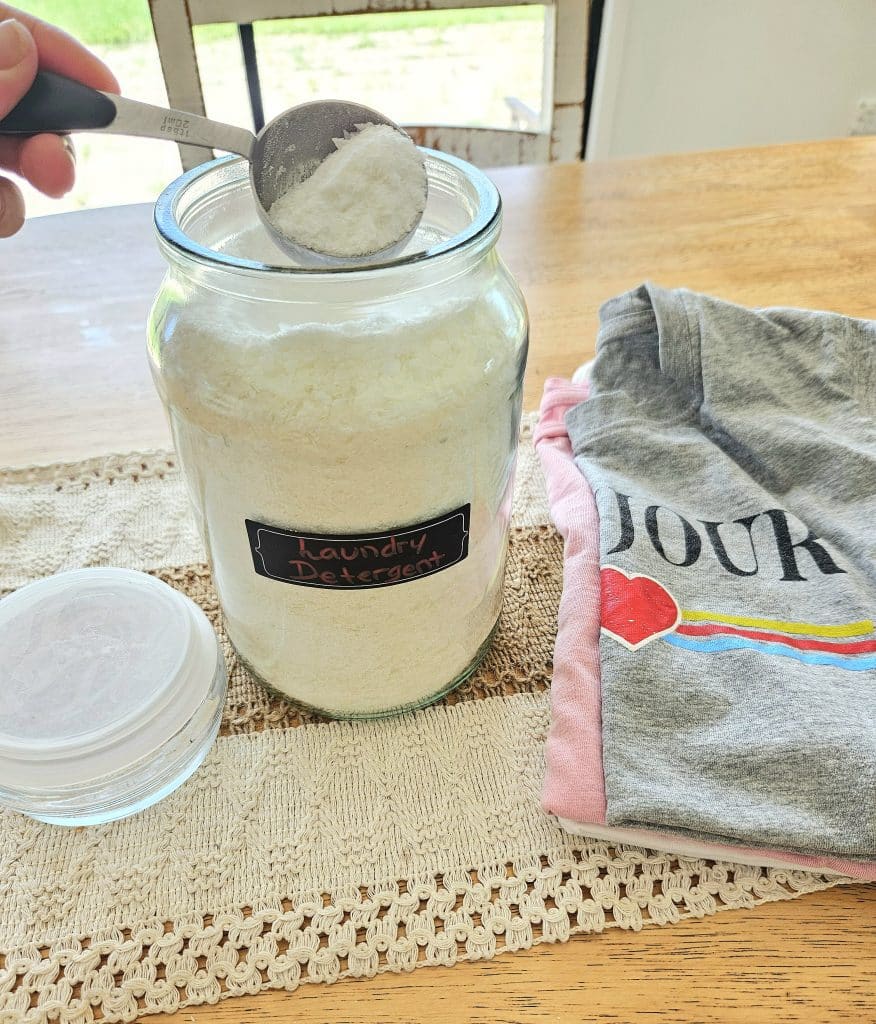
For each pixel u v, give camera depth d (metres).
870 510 0.39
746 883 0.30
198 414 0.27
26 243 0.69
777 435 0.43
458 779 0.34
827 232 0.68
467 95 1.21
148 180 1.37
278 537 0.29
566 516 0.42
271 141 0.29
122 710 0.32
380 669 0.34
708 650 0.35
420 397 0.27
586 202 0.73
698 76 1.19
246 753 0.35
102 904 0.30
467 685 0.38
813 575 0.37
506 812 0.32
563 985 0.27
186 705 0.33
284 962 0.28
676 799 0.30
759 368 0.46
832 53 1.19
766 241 0.67
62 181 0.36
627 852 0.31
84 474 0.48
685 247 0.67
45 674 0.33
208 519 0.31
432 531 0.30
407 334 0.27
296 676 0.35
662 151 1.28
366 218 0.28
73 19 1.30
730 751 0.31
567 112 0.81
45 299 0.63
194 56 0.74
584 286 0.62
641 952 0.28
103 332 0.60
